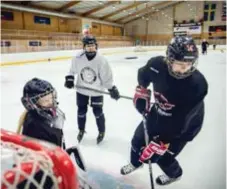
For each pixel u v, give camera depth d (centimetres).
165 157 129
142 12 2541
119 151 196
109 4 1988
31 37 1459
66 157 48
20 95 402
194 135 119
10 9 1499
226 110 293
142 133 136
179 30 2520
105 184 149
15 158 46
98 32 2330
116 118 280
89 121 270
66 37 1725
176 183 148
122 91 430
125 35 2780
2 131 55
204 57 1171
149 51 1744
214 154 184
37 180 47
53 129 97
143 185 148
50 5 1753
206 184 146
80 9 1983
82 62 194
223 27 2312
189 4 2422
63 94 398
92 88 198
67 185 47
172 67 101
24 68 761
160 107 117
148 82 125
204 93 106
